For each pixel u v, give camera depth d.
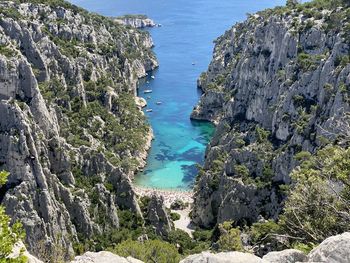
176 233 126.88
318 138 116.19
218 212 134.62
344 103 114.31
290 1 172.75
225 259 35.44
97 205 123.69
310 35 143.88
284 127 135.12
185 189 169.25
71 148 135.38
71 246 109.44
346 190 59.69
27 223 104.81
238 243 78.75
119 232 120.69
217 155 160.50
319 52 139.62
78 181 129.50
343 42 125.69
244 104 168.88
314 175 64.31
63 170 126.19
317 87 130.50
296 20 152.00
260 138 141.75
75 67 177.25
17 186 108.62
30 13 189.88
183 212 152.75
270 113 146.75
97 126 171.62
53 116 146.00
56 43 187.25
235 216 129.12
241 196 129.25
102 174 134.88
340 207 58.59
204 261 35.50
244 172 134.12
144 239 116.56
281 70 149.00
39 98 129.75
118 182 133.38
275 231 75.00
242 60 181.62
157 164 186.88
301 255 37.66
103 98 191.62
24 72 127.44
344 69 119.44
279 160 127.56
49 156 124.94
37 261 40.34
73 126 158.12
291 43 148.38
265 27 168.12
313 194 61.62
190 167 184.75
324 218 57.34
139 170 181.62
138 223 126.88
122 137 180.00
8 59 125.06
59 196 117.62
